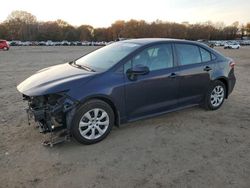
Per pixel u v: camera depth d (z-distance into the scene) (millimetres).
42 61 18656
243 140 4438
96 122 4148
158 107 4852
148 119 5238
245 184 3223
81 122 3990
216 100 5863
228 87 6016
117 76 4246
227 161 3748
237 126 5020
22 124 4836
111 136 4449
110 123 4289
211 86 5629
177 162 3691
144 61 4582
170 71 4859
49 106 3883
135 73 4277
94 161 3666
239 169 3547
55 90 3775
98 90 4016
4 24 102500
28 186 3115
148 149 4039
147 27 106875
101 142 4227
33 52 33062
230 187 3160
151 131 4688
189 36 110438
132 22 108625
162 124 5016
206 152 3998
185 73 5070
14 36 101625
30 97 4176
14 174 3332
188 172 3451
